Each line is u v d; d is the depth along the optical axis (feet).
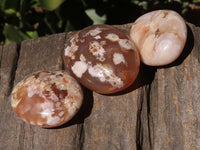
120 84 1.01
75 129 1.06
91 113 1.07
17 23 1.60
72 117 1.03
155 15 1.08
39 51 1.22
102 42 1.02
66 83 1.02
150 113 1.07
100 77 1.01
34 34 1.55
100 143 1.03
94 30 1.05
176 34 1.03
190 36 1.13
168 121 1.03
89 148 1.03
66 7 1.49
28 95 1.00
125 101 1.07
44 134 1.06
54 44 1.22
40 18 1.63
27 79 1.03
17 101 1.01
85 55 1.02
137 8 1.59
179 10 1.62
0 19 1.63
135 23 1.10
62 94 1.01
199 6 1.60
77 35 1.06
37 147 1.05
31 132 1.07
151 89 1.10
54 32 1.52
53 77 1.03
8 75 1.19
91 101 1.09
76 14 1.50
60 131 1.06
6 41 1.56
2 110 1.13
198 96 1.04
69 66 1.04
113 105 1.07
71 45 1.05
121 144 1.02
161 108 1.05
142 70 1.12
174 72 1.09
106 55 1.01
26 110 1.00
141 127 1.04
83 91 1.10
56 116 0.99
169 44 1.03
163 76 1.09
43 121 1.00
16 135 1.08
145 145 1.03
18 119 1.10
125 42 1.03
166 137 1.01
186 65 1.09
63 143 1.04
